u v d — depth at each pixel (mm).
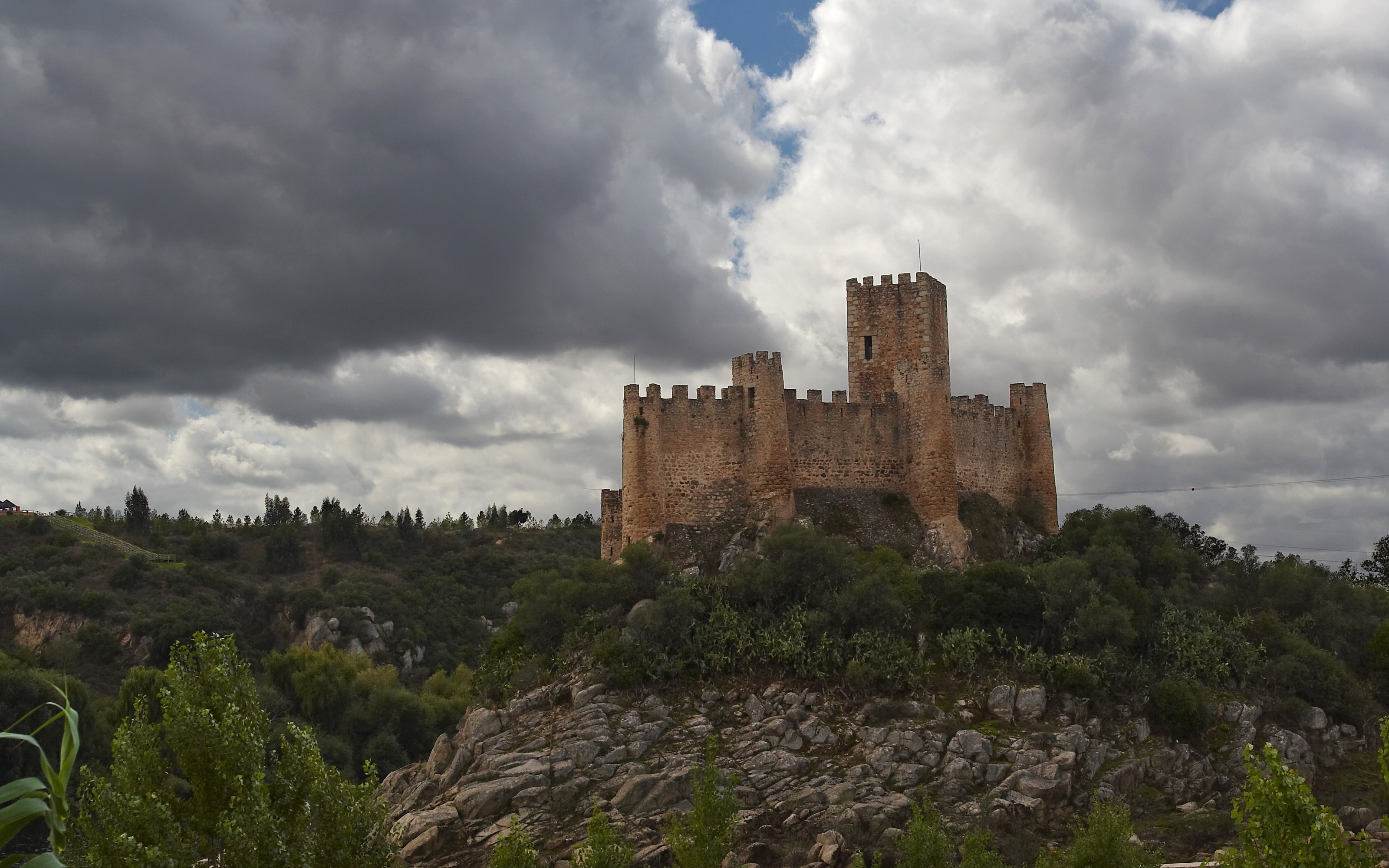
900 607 74375
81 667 139625
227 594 172375
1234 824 61594
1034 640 75625
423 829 59188
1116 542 89000
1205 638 77312
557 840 58250
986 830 56156
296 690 120125
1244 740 71000
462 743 70875
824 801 61094
